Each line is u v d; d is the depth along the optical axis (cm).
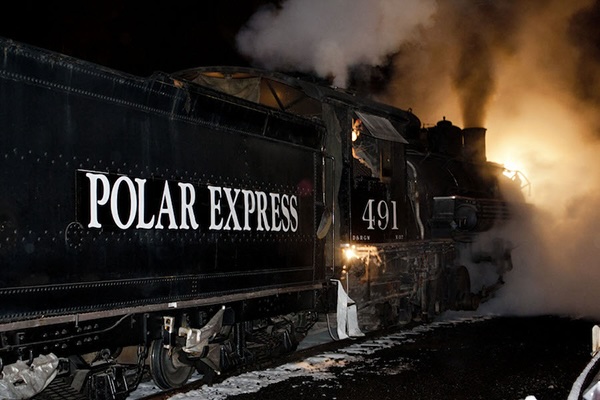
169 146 586
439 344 902
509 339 948
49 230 462
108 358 544
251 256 692
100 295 502
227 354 675
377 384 667
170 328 566
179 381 642
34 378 450
